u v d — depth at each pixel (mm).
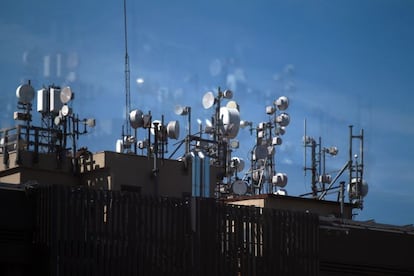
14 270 38094
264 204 55562
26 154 53469
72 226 38312
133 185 54219
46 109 56000
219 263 42781
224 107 61250
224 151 60188
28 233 38531
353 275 48719
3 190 38219
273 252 44969
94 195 39156
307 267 46375
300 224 46406
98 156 54062
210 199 42938
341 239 48594
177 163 56281
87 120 55688
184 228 41875
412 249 51250
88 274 38500
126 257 39750
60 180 54125
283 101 68625
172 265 41188
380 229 50406
